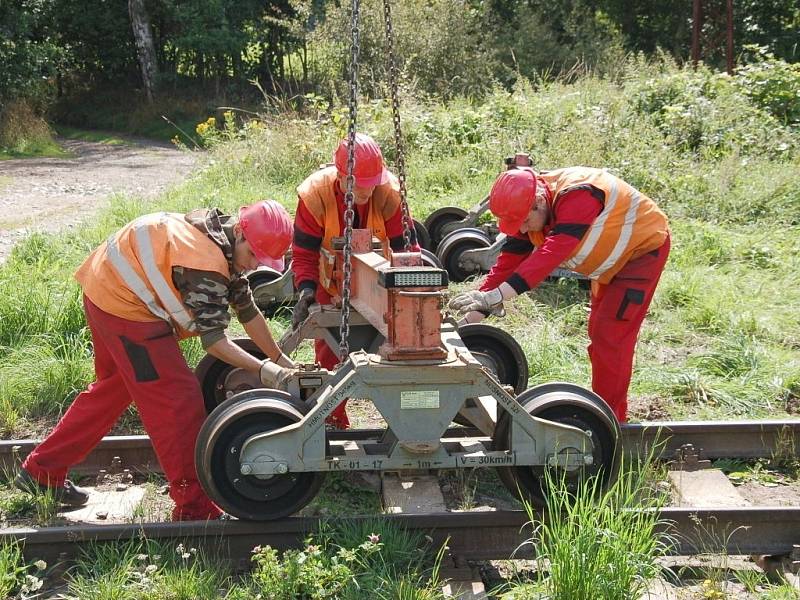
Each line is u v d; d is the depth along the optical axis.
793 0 29.86
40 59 27.72
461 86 25.08
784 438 5.59
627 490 4.43
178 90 33.72
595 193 4.99
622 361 5.42
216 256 4.24
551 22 29.88
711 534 4.50
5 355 6.99
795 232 10.85
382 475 5.14
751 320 7.85
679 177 12.38
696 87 16.14
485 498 5.11
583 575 3.81
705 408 6.31
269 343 4.66
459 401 4.27
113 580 4.04
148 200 13.52
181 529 4.32
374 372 4.18
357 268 5.21
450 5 26.08
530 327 7.98
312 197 5.45
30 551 4.30
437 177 13.09
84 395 4.73
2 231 12.27
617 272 5.31
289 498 4.37
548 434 4.38
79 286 7.62
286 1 33.88
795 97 16.16
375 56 24.66
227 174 14.33
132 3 33.16
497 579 4.30
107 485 5.19
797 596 4.02
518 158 5.35
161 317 4.36
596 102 15.80
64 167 21.27
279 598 3.91
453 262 9.51
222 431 4.23
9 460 5.23
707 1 30.72
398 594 3.90
